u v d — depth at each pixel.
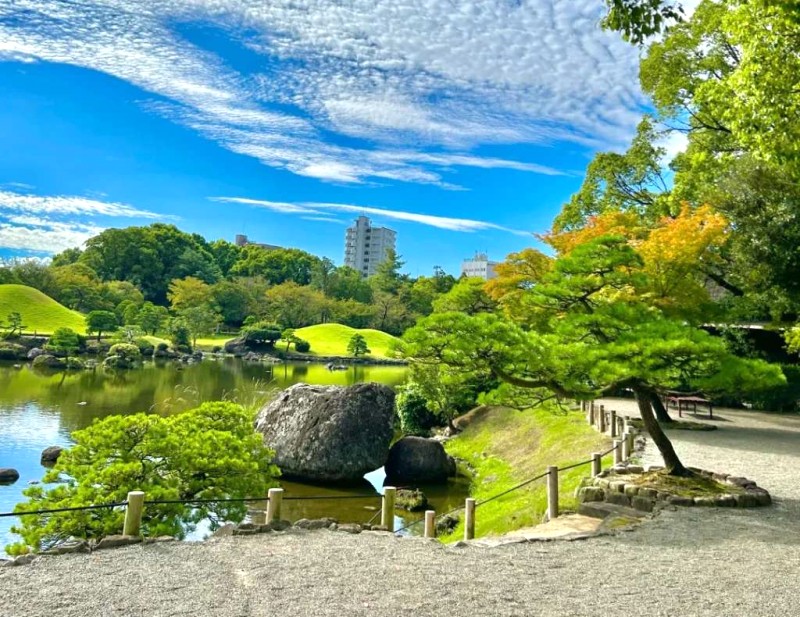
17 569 5.60
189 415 11.60
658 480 9.95
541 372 9.34
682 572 6.07
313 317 87.31
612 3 7.01
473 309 27.84
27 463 17.94
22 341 53.72
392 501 8.35
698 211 15.84
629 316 9.66
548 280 10.66
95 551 6.24
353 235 152.00
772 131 10.16
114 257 91.31
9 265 75.25
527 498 12.83
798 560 6.53
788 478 11.30
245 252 115.62
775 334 24.39
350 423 17.67
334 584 5.42
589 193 25.22
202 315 67.31
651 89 22.19
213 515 10.09
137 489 8.84
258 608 4.75
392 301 91.50
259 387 37.09
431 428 26.48
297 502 15.30
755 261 17.31
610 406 23.44
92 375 40.94
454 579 5.70
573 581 5.73
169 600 4.87
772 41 9.93
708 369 8.88
